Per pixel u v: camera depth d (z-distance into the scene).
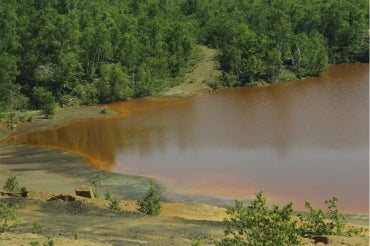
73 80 105.19
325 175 52.31
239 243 21.39
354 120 76.50
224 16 142.38
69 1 138.00
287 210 21.62
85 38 112.31
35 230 30.69
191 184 52.41
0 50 105.69
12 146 73.56
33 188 51.31
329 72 126.12
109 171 58.47
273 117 83.00
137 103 103.19
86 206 38.53
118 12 141.75
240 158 60.81
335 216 30.14
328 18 141.25
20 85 102.44
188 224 34.19
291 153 61.25
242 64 115.88
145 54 115.81
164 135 75.69
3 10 111.38
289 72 121.25
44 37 106.19
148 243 28.86
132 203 42.81
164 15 144.50
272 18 134.25
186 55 120.38
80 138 77.25
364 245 26.08
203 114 89.19
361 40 138.75
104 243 28.27
